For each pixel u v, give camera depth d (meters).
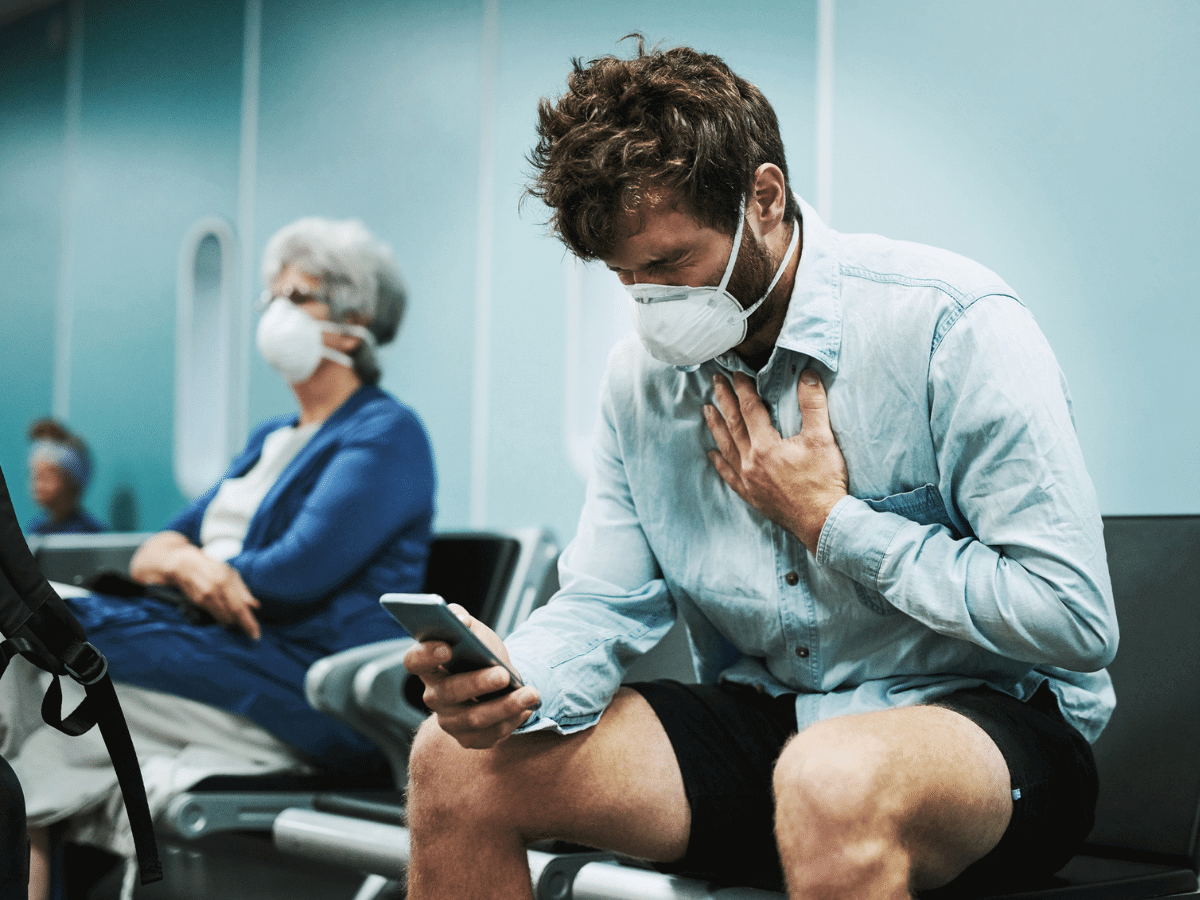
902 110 2.95
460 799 1.15
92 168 5.84
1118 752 1.39
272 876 2.28
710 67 1.15
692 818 1.17
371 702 1.91
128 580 2.27
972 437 1.12
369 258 2.44
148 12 5.56
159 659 2.00
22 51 6.27
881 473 1.19
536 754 1.14
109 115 5.75
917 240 2.92
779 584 1.26
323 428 2.33
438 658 1.04
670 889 1.19
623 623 1.30
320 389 2.44
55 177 6.05
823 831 0.94
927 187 2.90
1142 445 2.53
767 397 1.25
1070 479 1.08
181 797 1.82
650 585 1.35
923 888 1.05
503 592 2.15
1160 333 2.50
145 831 1.06
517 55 3.94
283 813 1.71
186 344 5.22
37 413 6.08
